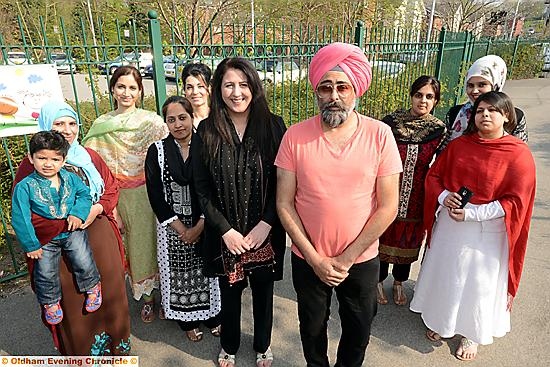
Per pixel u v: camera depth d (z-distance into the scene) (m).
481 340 2.50
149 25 3.52
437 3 24.58
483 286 2.44
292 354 2.68
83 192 2.11
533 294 3.25
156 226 2.78
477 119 2.30
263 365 2.54
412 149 2.74
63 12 11.07
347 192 1.87
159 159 2.43
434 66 8.04
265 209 2.16
